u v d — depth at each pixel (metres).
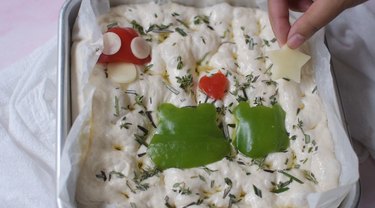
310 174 0.40
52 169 0.45
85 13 0.42
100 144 0.39
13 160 0.45
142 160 0.39
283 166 0.40
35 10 0.56
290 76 0.43
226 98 0.42
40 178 0.44
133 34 0.43
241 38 0.45
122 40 0.42
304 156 0.40
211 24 0.46
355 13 0.53
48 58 0.49
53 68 0.49
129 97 0.41
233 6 0.48
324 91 0.42
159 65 0.43
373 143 0.48
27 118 0.47
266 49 0.45
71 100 0.40
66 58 0.41
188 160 0.39
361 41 0.51
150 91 0.42
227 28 0.46
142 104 0.41
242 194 0.39
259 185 0.39
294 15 0.47
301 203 0.38
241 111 0.41
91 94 0.40
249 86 0.43
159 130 0.40
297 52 0.43
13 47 0.54
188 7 0.47
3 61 0.53
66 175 0.36
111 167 0.38
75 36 0.43
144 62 0.43
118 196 0.37
